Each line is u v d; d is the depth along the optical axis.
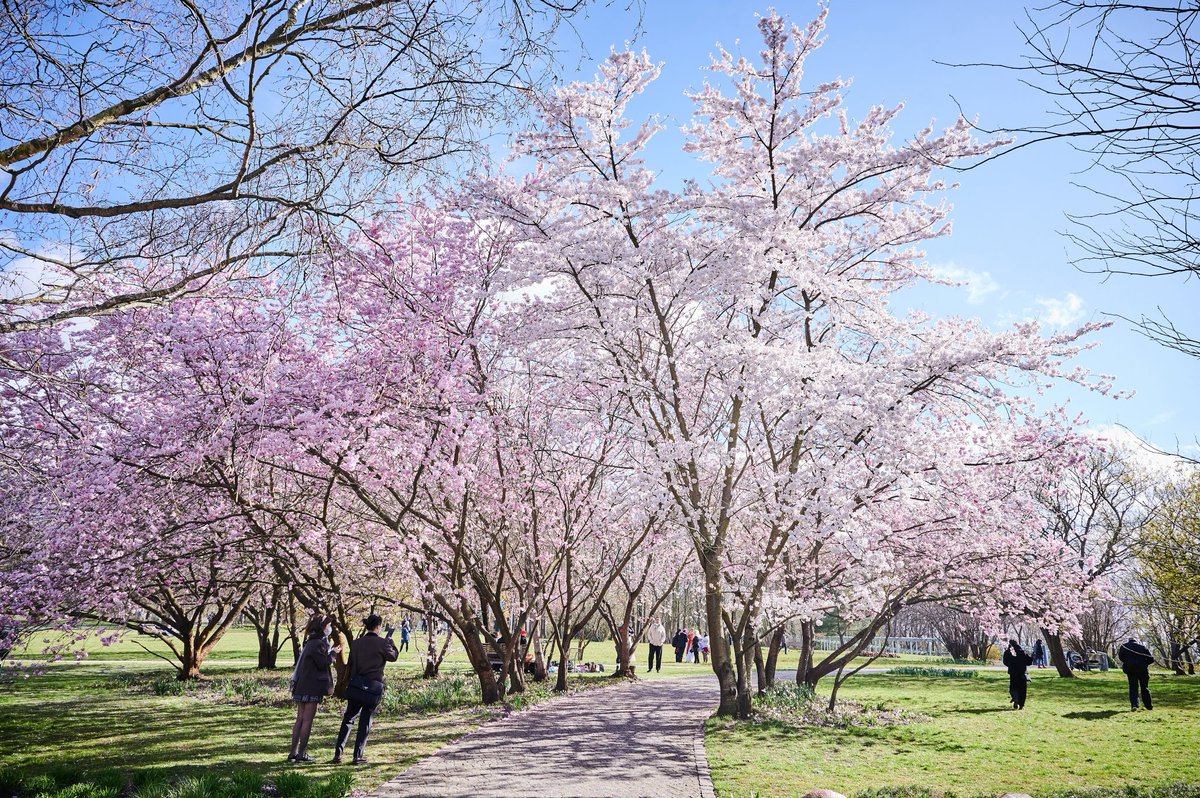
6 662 12.75
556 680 20.69
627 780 8.54
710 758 9.84
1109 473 26.33
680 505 13.34
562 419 16.98
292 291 6.96
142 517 11.85
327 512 14.40
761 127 14.04
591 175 14.05
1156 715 14.23
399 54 6.49
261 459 12.02
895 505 14.02
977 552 14.37
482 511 15.99
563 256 13.27
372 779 8.45
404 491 14.69
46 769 8.80
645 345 15.19
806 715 13.51
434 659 20.47
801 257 13.11
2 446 9.56
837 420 12.27
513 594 19.97
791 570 14.68
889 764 9.67
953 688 20.06
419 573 14.19
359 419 11.74
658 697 17.14
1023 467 13.84
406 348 12.60
